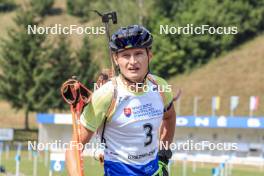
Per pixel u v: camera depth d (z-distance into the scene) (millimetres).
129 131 5484
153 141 5621
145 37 5383
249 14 65625
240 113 62562
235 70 67250
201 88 65438
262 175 33750
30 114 71188
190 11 52312
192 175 30047
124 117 5438
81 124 5422
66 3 75938
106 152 5617
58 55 52781
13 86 61375
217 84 65938
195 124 36844
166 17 53719
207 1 53188
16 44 59031
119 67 5453
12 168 28750
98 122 5430
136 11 52219
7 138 26422
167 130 6164
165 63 47500
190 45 60719
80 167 5281
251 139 38406
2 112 71625
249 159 38000
